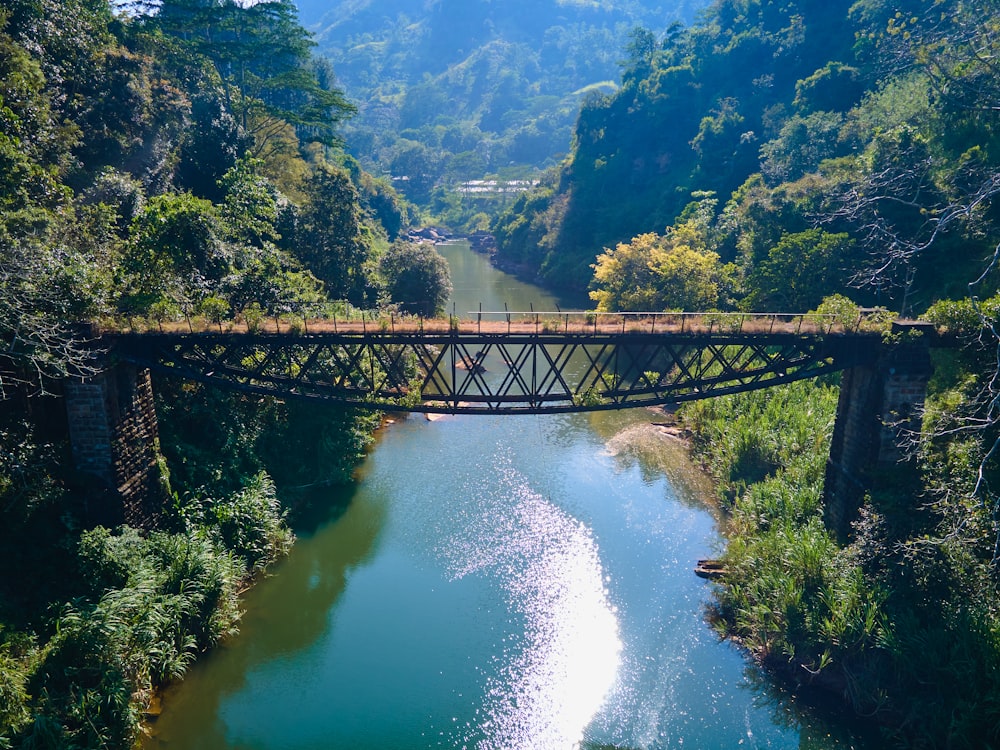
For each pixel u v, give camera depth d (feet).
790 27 358.64
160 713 88.63
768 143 285.02
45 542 92.63
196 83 225.35
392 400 118.52
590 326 110.11
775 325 108.17
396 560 123.65
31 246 95.71
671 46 486.38
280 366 141.59
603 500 143.74
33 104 129.29
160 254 128.36
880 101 232.94
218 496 121.39
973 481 95.76
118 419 101.60
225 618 103.14
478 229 627.05
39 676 77.46
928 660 85.35
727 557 117.80
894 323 104.42
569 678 96.48
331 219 216.74
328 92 254.47
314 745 85.35
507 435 176.55
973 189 153.99
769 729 87.35
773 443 140.26
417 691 93.97
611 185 398.83
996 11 177.37
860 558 98.17
